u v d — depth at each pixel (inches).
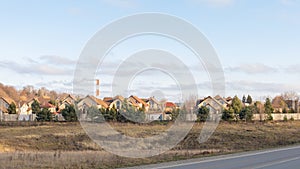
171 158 706.2
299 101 3870.6
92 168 577.0
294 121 2418.8
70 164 627.5
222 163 593.9
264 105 2586.1
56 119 1950.1
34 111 2276.1
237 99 2237.9
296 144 1132.5
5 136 1254.9
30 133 1342.3
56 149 1010.7
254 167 538.3
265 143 1200.2
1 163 644.1
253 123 2057.1
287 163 592.4
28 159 697.6
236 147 1064.2
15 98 3472.0
